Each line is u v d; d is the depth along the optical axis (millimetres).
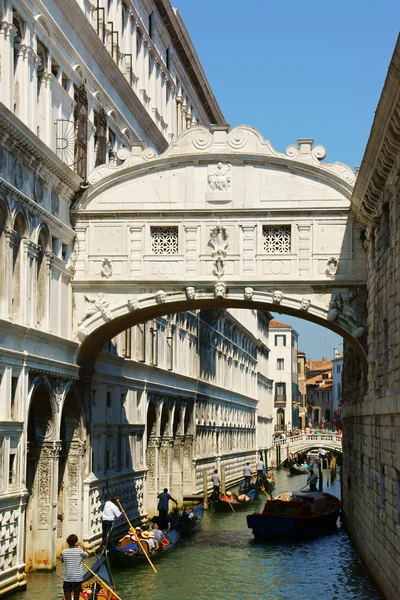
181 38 44812
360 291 26734
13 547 22438
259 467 55969
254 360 78250
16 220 23031
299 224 26984
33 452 25594
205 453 50594
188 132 27500
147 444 38438
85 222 27516
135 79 36719
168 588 25469
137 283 27156
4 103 22078
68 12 27016
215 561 29781
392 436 20453
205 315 51406
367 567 26766
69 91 27359
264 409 88000
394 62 16922
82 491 27969
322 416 155125
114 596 21719
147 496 37438
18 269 23156
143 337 35875
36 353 24078
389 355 21516
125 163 27625
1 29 22094
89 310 27281
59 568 26031
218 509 43688
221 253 27031
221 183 27281
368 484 26266
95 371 29438
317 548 33000
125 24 35438
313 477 51906
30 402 24078
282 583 26281
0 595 21422
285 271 26922
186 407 45781
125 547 28656
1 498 21328
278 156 27062
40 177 24656
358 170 25203
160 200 27453
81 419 27906
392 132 19344
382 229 22859
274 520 34969
